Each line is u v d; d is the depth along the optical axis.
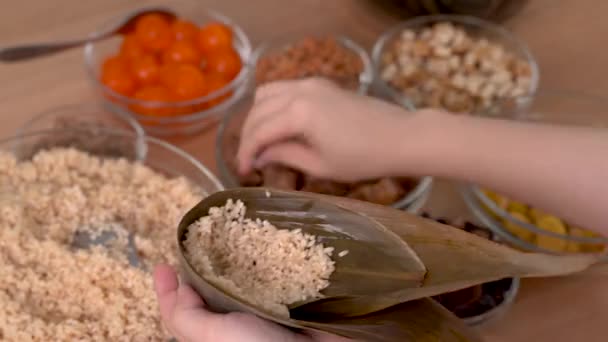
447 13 1.06
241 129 0.94
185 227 0.73
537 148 0.87
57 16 1.03
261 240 0.73
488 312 0.86
